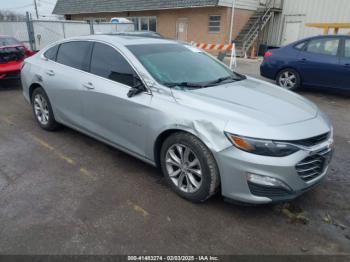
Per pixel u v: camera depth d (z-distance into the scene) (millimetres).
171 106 3061
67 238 2598
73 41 4395
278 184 2617
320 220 2898
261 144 2586
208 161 2822
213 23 18891
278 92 3625
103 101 3711
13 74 8125
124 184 3447
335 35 7453
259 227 2777
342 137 5047
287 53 8109
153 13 21844
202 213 2949
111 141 3840
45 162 3953
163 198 3186
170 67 3621
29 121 5543
